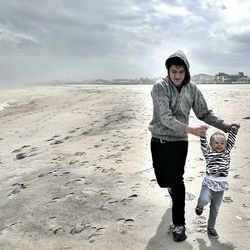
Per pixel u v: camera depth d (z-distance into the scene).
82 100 23.53
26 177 8.23
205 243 4.79
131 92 28.38
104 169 7.93
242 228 5.12
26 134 13.94
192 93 4.93
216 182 4.67
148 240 4.98
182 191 4.86
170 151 4.87
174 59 4.62
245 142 9.44
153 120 5.05
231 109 15.17
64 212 6.04
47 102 24.38
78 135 12.25
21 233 5.57
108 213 5.84
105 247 4.91
